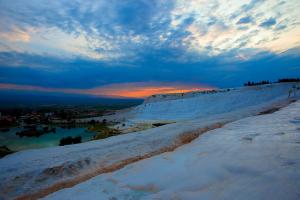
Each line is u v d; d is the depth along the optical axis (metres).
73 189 4.46
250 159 4.02
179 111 53.66
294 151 4.13
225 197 2.67
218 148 5.56
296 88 48.16
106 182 4.40
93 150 10.09
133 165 5.43
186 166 4.42
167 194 3.14
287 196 2.43
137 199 3.22
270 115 11.84
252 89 58.12
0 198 6.22
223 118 16.52
